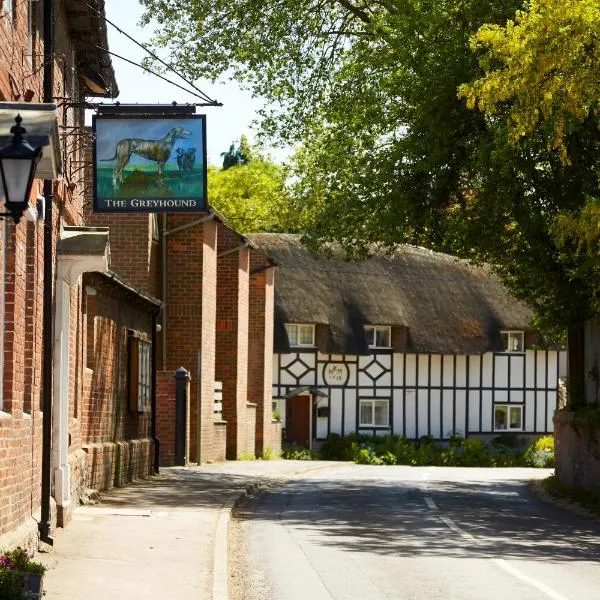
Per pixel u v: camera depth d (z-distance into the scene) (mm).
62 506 19203
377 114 35062
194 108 19250
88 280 23609
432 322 66250
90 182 25844
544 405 68562
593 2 20438
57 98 18188
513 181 29969
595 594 13984
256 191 83500
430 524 22969
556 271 32125
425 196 32562
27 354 16469
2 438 13656
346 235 35938
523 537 20953
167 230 40844
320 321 63219
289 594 13766
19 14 15734
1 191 10500
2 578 10258
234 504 25297
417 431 65812
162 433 38312
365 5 37250
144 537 18500
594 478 29953
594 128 28281
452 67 29750
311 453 60531
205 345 41781
